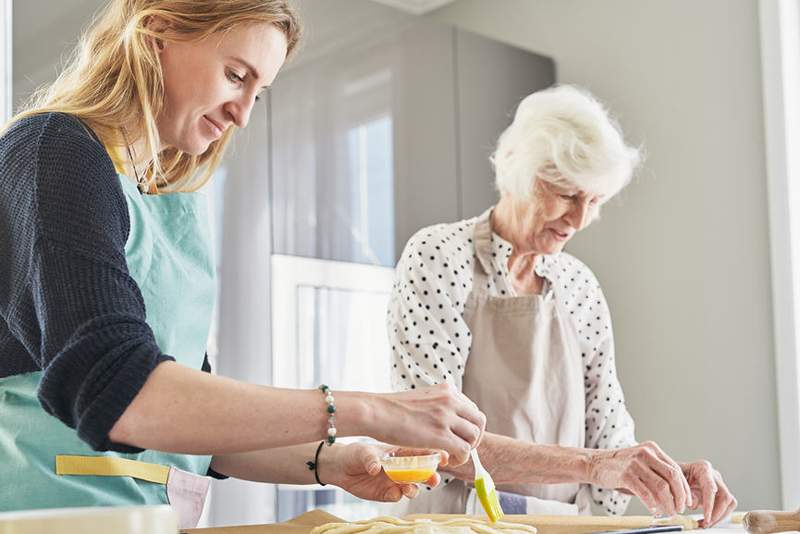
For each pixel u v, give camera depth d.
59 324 0.98
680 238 2.76
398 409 1.09
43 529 0.68
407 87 2.81
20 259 1.05
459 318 1.83
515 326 1.89
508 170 1.90
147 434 0.97
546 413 1.92
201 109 1.23
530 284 2.00
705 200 2.72
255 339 2.38
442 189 2.86
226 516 2.29
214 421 0.98
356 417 1.05
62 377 0.96
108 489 1.22
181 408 0.97
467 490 1.73
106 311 0.99
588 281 2.05
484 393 1.86
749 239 2.62
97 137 1.18
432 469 1.35
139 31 1.20
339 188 2.62
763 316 2.57
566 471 1.60
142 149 1.27
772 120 2.56
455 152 2.90
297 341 2.47
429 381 1.74
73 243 1.02
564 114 1.86
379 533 1.18
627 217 2.89
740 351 2.61
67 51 2.14
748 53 2.65
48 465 1.18
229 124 1.29
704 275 2.70
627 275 2.88
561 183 1.84
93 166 1.08
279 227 2.47
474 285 1.91
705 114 2.73
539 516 1.52
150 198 1.34
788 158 2.54
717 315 2.67
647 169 2.85
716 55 2.72
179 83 1.22
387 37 2.79
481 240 1.93
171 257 1.32
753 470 2.57
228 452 1.01
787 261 2.51
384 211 2.71
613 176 1.86
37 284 1.01
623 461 1.56
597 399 2.02
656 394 2.78
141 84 1.20
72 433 1.19
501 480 1.64
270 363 2.41
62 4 2.15
